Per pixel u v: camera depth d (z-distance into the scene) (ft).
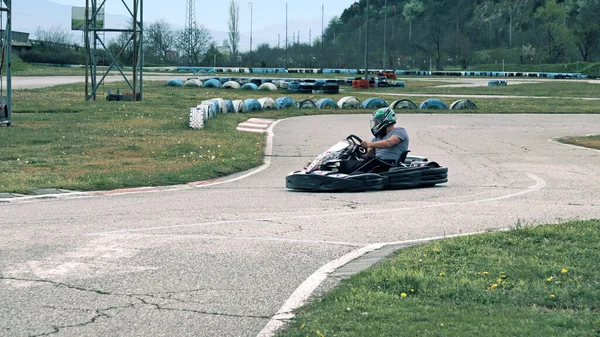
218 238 24.36
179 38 376.48
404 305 16.71
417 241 24.30
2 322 15.85
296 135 72.64
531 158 54.85
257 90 151.33
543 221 27.86
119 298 17.69
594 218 28.32
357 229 26.30
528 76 286.66
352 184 36.52
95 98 108.37
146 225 26.61
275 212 29.96
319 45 436.76
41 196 34.30
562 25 373.40
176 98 118.93
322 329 15.03
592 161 52.65
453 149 61.72
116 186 38.11
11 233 24.82
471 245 22.79
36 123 71.97
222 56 362.33
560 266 20.03
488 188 38.40
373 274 19.26
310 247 23.24
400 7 474.49
